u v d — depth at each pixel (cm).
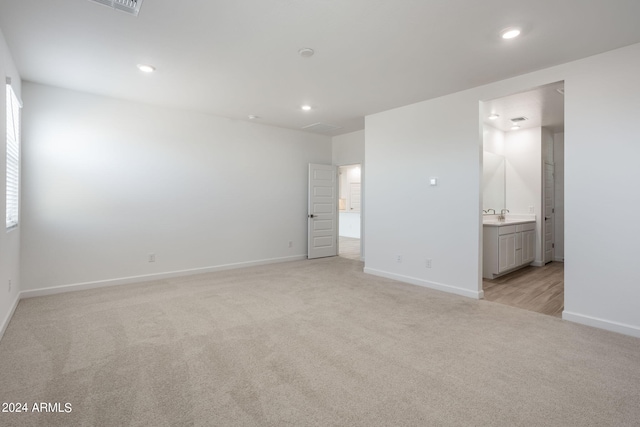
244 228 572
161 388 199
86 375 213
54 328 291
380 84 380
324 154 693
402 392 196
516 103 429
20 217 374
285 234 630
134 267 459
